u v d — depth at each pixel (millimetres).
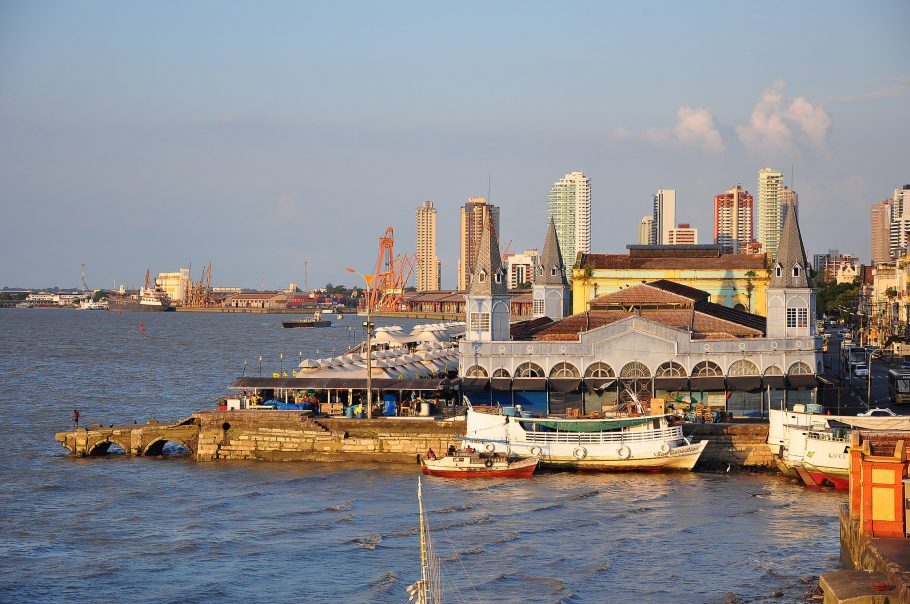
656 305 152875
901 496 72062
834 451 106438
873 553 68188
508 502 103688
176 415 168875
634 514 98875
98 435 128875
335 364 140625
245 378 135000
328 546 89750
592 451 116375
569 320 148500
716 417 125500
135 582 81062
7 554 87875
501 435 117750
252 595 78125
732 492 107500
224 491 109500
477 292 135375
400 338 183625
